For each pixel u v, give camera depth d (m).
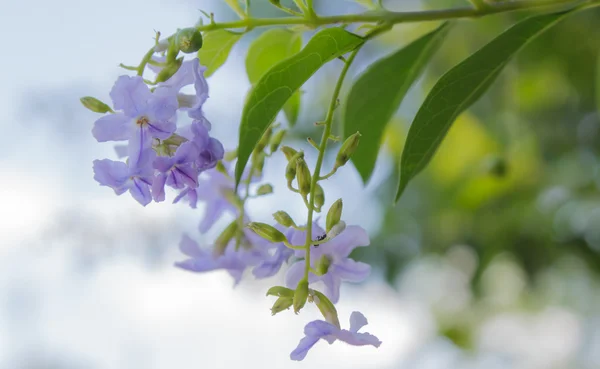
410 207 0.48
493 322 0.57
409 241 0.49
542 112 0.45
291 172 0.25
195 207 0.26
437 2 0.47
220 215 0.28
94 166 0.25
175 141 0.25
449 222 0.47
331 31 0.25
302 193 0.25
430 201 0.47
